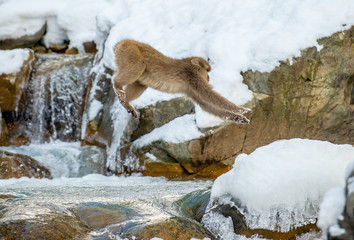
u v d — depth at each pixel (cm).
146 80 865
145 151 1248
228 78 1191
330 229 409
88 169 1348
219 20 1334
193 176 1195
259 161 617
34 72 1645
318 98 1187
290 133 1206
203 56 1270
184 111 1249
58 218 597
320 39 1163
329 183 592
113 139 1382
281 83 1165
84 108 1586
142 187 925
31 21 1897
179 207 708
